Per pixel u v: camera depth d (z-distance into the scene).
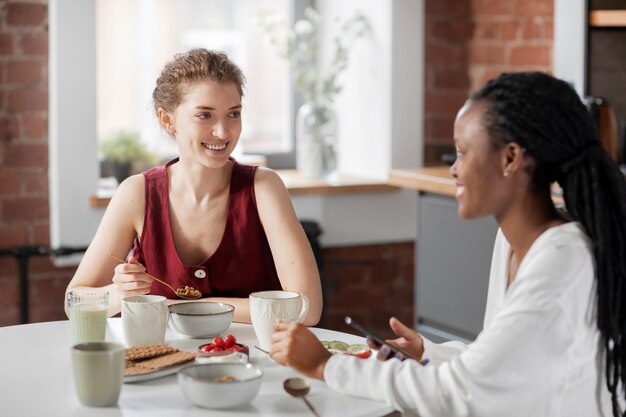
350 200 4.65
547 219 1.69
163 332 2.01
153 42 4.58
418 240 4.23
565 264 1.59
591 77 3.95
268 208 2.51
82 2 4.06
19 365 1.89
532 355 1.58
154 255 2.51
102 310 1.97
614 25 3.86
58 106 4.08
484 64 4.79
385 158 4.68
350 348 1.95
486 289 3.78
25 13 4.10
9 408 1.64
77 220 4.18
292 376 1.83
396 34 4.59
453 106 4.86
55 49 4.05
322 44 4.98
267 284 2.56
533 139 1.61
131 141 4.28
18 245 4.20
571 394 1.63
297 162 5.02
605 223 1.62
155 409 1.63
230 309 2.13
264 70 4.88
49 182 4.22
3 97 4.11
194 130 2.38
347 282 4.81
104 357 1.62
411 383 1.64
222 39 4.73
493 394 1.59
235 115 2.43
